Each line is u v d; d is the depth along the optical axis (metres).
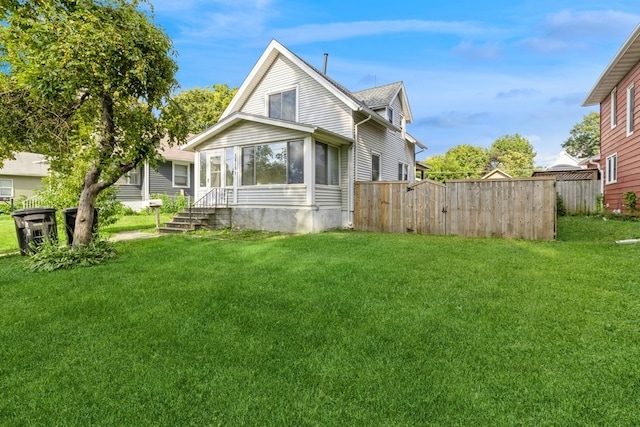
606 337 2.80
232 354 2.64
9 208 16.81
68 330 3.10
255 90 13.19
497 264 5.19
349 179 11.05
